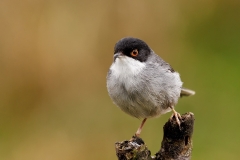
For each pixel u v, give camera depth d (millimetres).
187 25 15008
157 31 14320
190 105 14367
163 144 7777
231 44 15508
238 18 15523
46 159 13422
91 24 13836
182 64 14883
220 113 14164
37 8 13648
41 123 13695
